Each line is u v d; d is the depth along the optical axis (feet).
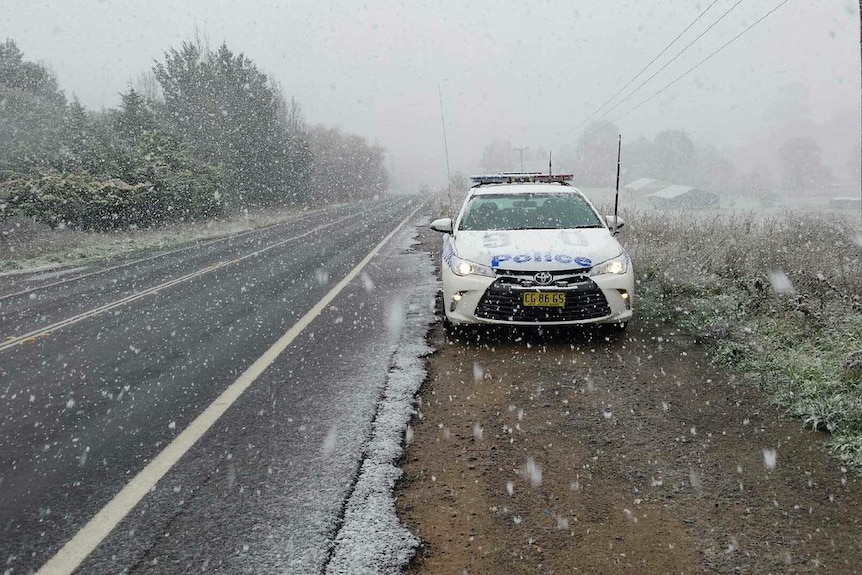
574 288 18.39
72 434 13.97
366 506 9.95
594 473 11.02
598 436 12.60
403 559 8.51
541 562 8.43
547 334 20.44
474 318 19.10
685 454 11.68
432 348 19.25
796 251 28.89
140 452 12.65
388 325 22.75
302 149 171.42
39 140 97.50
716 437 12.40
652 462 11.40
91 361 20.57
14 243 66.28
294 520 9.61
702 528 9.20
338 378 16.76
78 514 10.19
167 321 26.66
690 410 13.82
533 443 12.34
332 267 41.88
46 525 9.89
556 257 18.89
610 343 19.19
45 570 8.63
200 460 12.03
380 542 8.92
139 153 95.45
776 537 8.93
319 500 10.21
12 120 101.19
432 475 11.09
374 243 58.23
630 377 16.07
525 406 14.34
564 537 9.02
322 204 202.59
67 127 100.89
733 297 22.71
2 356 22.07
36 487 11.33
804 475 10.75
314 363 18.39
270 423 13.80
